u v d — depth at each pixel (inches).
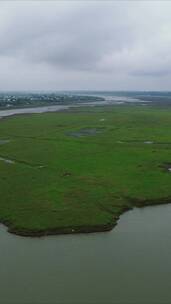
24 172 2319.1
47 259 1289.4
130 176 2217.0
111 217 1625.2
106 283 1146.7
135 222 1600.6
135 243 1402.6
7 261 1275.8
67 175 2246.6
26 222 1565.0
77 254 1326.3
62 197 1843.0
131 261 1270.9
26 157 2746.1
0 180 2146.9
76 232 1499.8
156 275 1184.8
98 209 1699.1
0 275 1187.9
